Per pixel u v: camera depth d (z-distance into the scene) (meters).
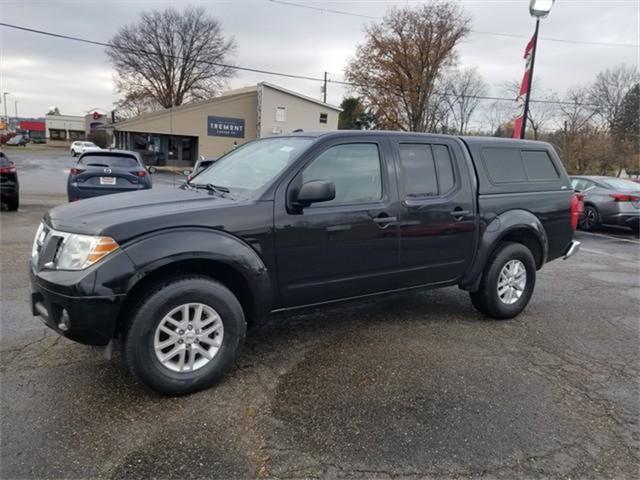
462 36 38.38
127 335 2.87
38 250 3.12
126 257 2.79
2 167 10.11
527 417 2.96
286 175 3.41
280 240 3.33
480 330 4.48
